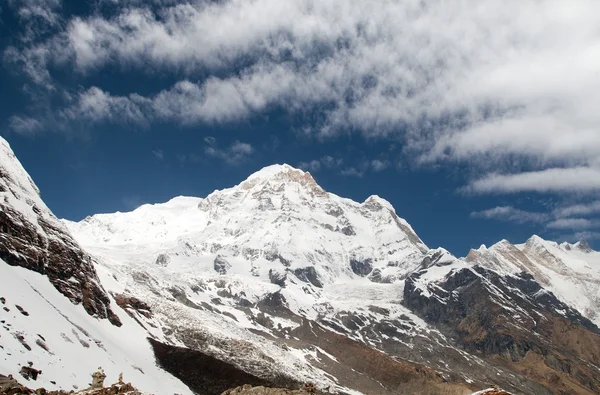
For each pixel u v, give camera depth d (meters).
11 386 73.06
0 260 188.75
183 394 194.75
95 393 70.50
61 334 165.12
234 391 86.62
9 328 142.12
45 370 134.00
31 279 196.75
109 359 179.00
